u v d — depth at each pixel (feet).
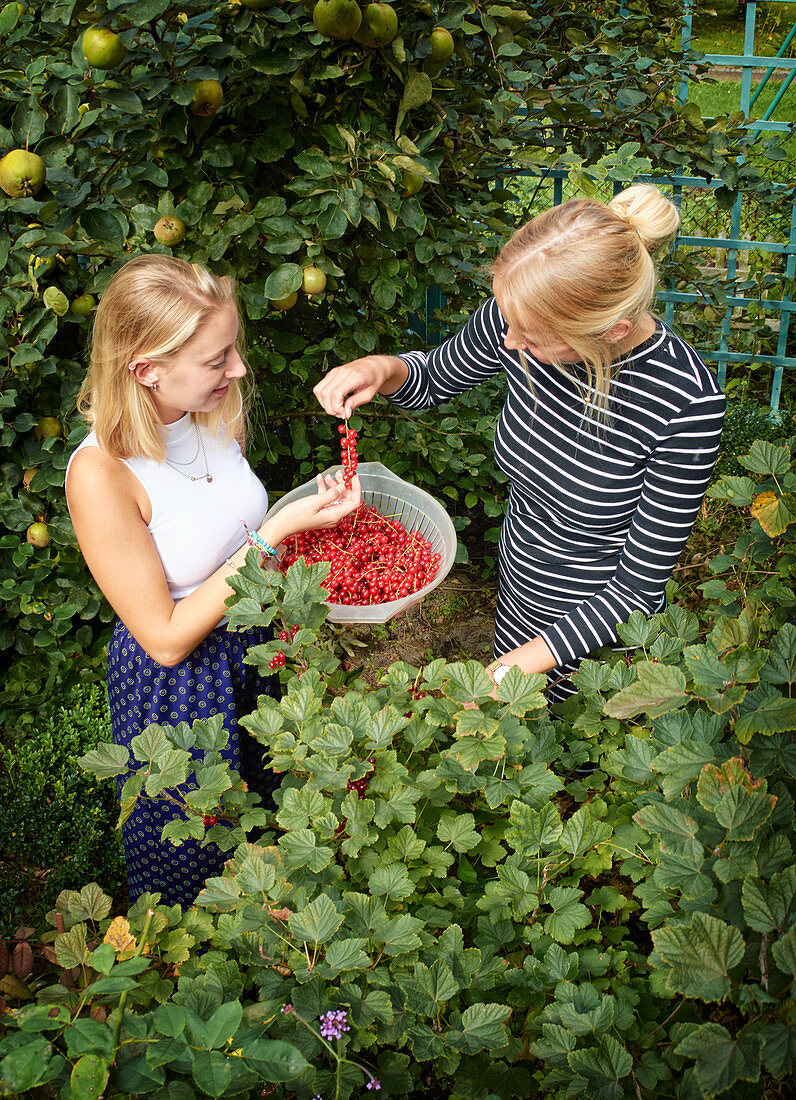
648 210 5.19
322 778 4.25
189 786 6.28
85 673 9.73
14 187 7.28
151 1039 3.11
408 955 3.90
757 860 3.45
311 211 8.13
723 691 4.03
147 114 7.75
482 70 10.32
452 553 6.59
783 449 5.58
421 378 7.32
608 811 4.79
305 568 5.06
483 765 4.58
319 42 7.41
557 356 5.49
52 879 7.80
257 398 10.04
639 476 6.02
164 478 5.97
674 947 3.13
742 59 14.58
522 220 13.46
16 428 8.77
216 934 4.06
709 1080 2.88
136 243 8.27
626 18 11.82
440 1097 4.22
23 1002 4.15
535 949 4.07
